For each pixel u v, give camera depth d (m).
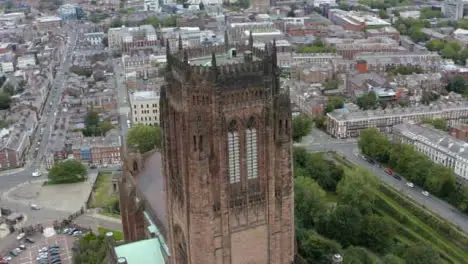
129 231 183.50
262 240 117.31
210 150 107.00
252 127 109.88
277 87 110.69
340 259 163.38
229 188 110.56
